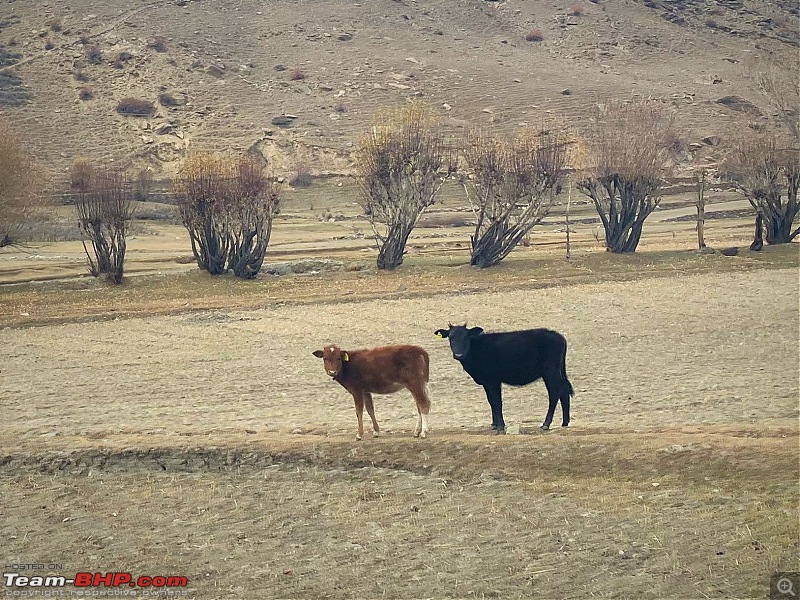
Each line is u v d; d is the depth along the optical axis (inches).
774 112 5137.8
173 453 752.3
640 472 646.5
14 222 2182.6
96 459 753.0
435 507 612.1
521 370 763.4
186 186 2158.0
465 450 702.5
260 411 970.7
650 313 1573.6
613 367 1166.3
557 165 2262.6
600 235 3019.2
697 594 469.7
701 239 2431.1
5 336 1526.8
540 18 7086.6
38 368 1258.0
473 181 2347.4
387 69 5757.9
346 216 3850.9
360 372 744.3
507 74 5812.0
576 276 2065.7
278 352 1325.0
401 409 955.3
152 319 1654.8
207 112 5211.6
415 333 1448.1
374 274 2155.5
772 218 2519.7
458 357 752.3
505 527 571.2
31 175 2316.7
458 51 6299.2
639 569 502.3
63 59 5757.9
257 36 6309.1
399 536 567.2
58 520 623.8
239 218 2126.0
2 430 911.7
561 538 548.4
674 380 1075.3
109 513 633.6
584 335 1393.9
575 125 4785.9
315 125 5039.4
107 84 5487.2
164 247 2935.5
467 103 5251.0
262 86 5600.4
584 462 669.9
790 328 1406.3
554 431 768.3
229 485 683.4
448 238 3056.1
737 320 1485.0
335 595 490.9
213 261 2142.0
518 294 1840.6
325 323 1558.8
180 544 572.4
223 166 2235.5
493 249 2208.4
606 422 856.9
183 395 1069.1
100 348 1396.4
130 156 4655.5
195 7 6589.6
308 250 2728.8
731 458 643.5
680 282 1966.0
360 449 724.0
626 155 2352.4
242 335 1471.5
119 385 1134.4
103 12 6382.9
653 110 4074.8
